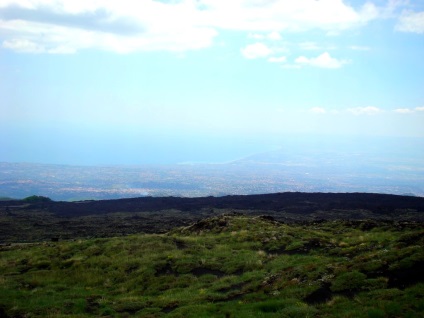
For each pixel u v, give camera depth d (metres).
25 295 21.30
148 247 29.41
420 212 61.53
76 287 23.28
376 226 34.09
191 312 17.08
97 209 75.31
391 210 63.88
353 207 67.88
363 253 22.61
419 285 15.55
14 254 31.03
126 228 51.38
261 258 25.56
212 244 30.69
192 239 32.22
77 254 29.36
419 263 17.05
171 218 62.00
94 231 49.28
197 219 59.94
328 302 16.05
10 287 22.69
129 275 24.59
